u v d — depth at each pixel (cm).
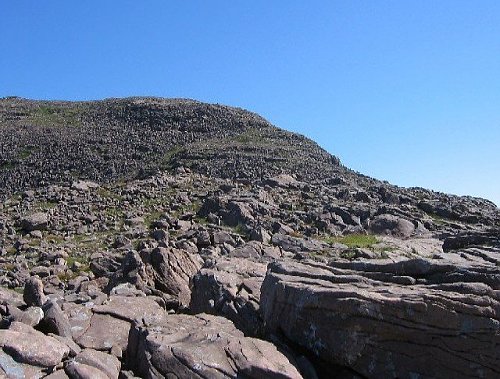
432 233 4275
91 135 10450
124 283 2391
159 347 1243
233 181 6281
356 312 1292
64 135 10494
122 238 3884
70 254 3619
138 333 1366
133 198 5306
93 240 4006
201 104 12375
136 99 13225
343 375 1322
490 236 3162
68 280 2977
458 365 1205
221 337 1303
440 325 1227
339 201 5222
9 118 12262
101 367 1202
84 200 5294
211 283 1836
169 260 2606
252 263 2152
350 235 4125
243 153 8538
